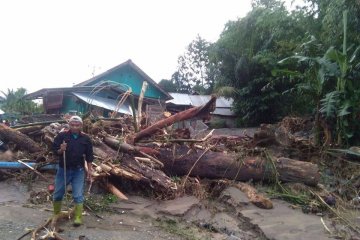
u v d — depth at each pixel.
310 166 6.98
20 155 7.47
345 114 8.66
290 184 6.98
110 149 6.85
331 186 7.21
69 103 18.14
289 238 4.65
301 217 5.54
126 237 4.57
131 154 6.86
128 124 8.86
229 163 7.16
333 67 9.23
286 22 16.28
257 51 22.70
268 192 6.73
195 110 7.46
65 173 4.83
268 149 8.16
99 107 15.59
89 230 4.71
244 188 6.57
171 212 5.57
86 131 7.10
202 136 9.48
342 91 9.05
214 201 6.42
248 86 23.59
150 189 6.40
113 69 20.70
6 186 6.47
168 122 7.43
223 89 24.20
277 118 23.08
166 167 7.29
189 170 7.26
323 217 5.66
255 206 6.02
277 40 18.92
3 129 7.45
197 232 5.02
